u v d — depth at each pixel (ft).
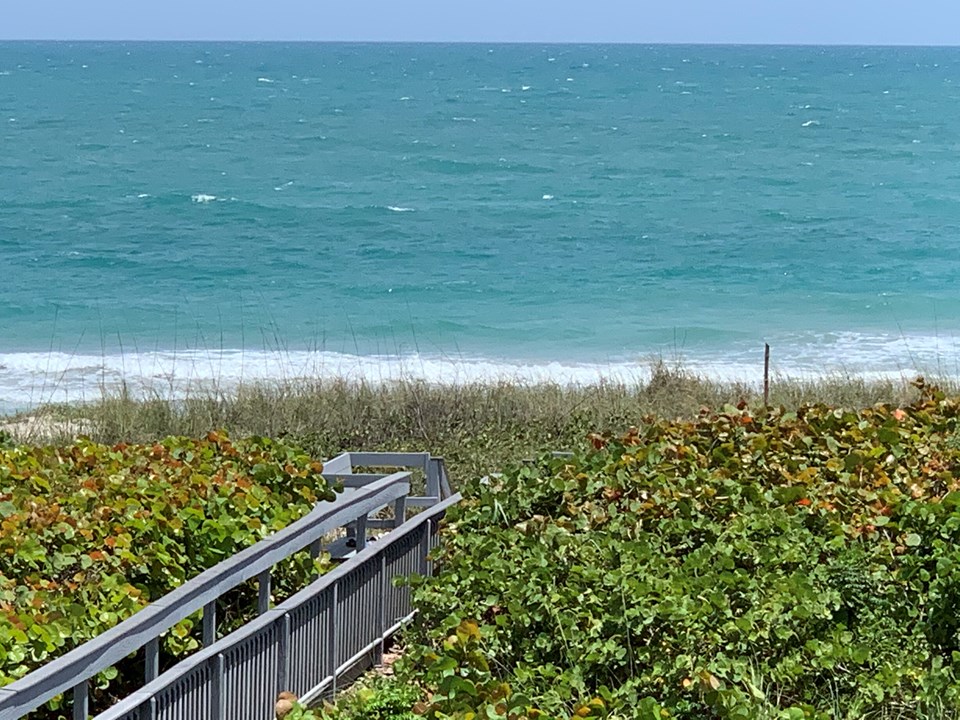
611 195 180.14
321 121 313.73
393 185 189.26
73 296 106.22
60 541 26.61
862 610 23.89
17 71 636.89
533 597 24.50
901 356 83.20
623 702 20.92
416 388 54.49
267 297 107.14
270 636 23.99
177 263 123.54
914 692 21.44
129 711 19.98
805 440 34.09
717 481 30.27
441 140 263.90
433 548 29.68
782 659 22.33
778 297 107.76
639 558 25.72
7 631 21.74
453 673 22.66
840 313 101.14
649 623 22.74
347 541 33.58
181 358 79.20
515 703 20.65
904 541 26.11
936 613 23.54
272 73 629.51
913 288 112.27
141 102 383.24
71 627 22.70
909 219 157.38
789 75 645.10
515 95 437.58
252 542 27.94
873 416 37.65
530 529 28.71
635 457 33.12
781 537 26.48
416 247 134.62
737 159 233.14
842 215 161.07
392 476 31.65
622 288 111.65
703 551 25.80
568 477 31.89
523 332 93.35
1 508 27.61
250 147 246.88
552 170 211.00
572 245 136.56
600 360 82.69
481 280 115.24
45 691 18.74
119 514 27.71
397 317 98.73
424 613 26.91
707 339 90.63
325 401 53.16
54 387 69.72
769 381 59.88
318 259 127.03
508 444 48.14
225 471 31.19
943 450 33.24
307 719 22.61
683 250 133.69
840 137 281.13
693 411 52.19
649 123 315.58
